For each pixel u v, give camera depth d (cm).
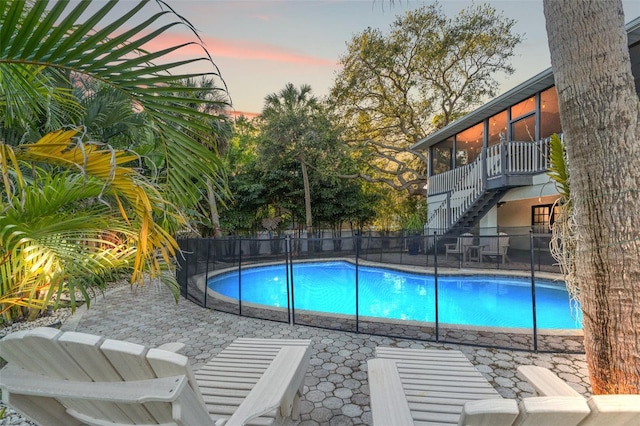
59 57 115
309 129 1524
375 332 421
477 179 1087
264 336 419
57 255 152
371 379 182
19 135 371
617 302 155
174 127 161
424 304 802
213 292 648
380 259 1052
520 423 89
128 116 473
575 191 173
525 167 980
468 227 1025
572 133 171
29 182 232
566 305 752
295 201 1948
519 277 841
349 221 2053
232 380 204
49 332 102
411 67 1716
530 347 367
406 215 2123
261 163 1634
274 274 1094
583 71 164
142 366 100
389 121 1869
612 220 158
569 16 168
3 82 183
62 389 107
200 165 171
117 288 736
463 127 1325
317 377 303
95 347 98
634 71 782
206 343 397
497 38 1570
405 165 1942
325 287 995
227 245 861
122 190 131
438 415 161
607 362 158
